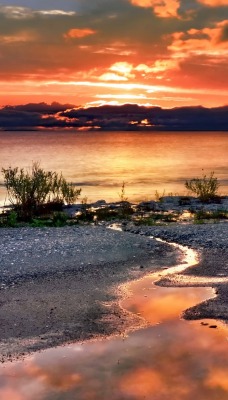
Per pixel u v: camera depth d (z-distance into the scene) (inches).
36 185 1146.0
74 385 328.2
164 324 440.1
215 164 3312.0
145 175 2455.7
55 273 604.7
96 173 2571.4
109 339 408.5
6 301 507.5
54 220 1032.8
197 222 1005.2
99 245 741.3
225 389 318.7
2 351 388.5
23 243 753.0
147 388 321.4
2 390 323.3
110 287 553.0
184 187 1900.8
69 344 400.2
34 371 351.3
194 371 344.5
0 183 1939.0
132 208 1244.5
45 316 464.8
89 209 1214.9
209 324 437.4
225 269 619.2
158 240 812.0
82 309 483.2
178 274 602.5
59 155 4687.5
